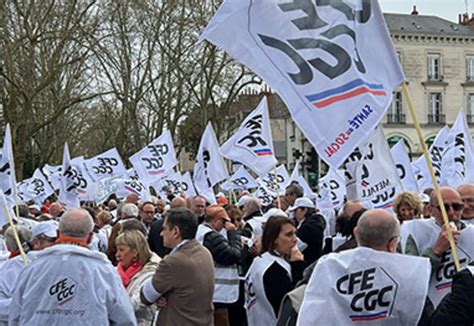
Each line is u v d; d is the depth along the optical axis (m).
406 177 11.12
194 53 39.28
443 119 60.69
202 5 37.59
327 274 4.11
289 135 61.00
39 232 5.93
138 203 14.32
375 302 4.04
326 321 4.03
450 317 3.67
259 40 5.13
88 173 18.80
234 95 40.06
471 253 5.17
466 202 6.00
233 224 9.03
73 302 4.86
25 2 29.53
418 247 5.48
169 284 5.56
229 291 8.14
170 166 15.88
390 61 5.02
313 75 5.05
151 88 41.44
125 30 37.16
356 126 4.95
